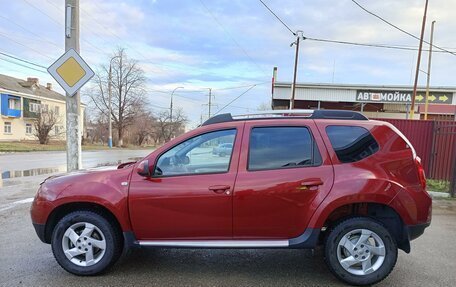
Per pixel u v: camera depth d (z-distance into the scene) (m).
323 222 3.88
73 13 7.95
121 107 60.88
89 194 4.05
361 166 3.97
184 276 4.16
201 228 4.00
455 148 8.88
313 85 31.09
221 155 4.09
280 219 3.94
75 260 4.15
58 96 61.06
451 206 7.94
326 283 4.02
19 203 7.75
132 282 3.98
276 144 4.08
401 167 4.01
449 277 4.17
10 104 48.34
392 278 4.13
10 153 28.16
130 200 4.02
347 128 4.12
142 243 4.06
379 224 3.92
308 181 3.90
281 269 4.40
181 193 3.97
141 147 62.16
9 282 3.93
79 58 7.65
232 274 4.24
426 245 5.29
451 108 29.81
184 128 80.06
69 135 7.84
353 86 30.59
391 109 35.81
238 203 3.93
